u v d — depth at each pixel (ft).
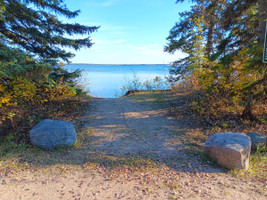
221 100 28.53
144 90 55.77
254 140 17.63
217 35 43.27
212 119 25.27
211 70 28.86
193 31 45.65
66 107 30.66
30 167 14.44
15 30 27.73
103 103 38.47
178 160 15.99
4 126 20.10
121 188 11.93
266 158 16.02
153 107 35.19
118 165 15.14
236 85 26.20
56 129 18.51
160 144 19.54
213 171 14.08
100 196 11.09
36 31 28.43
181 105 33.14
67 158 16.26
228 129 22.38
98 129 24.00
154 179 13.05
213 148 15.46
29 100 27.45
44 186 12.02
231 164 14.08
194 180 12.87
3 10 23.02
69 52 32.45
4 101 19.94
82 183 12.48
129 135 22.20
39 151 17.21
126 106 36.40
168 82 52.80
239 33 30.01
